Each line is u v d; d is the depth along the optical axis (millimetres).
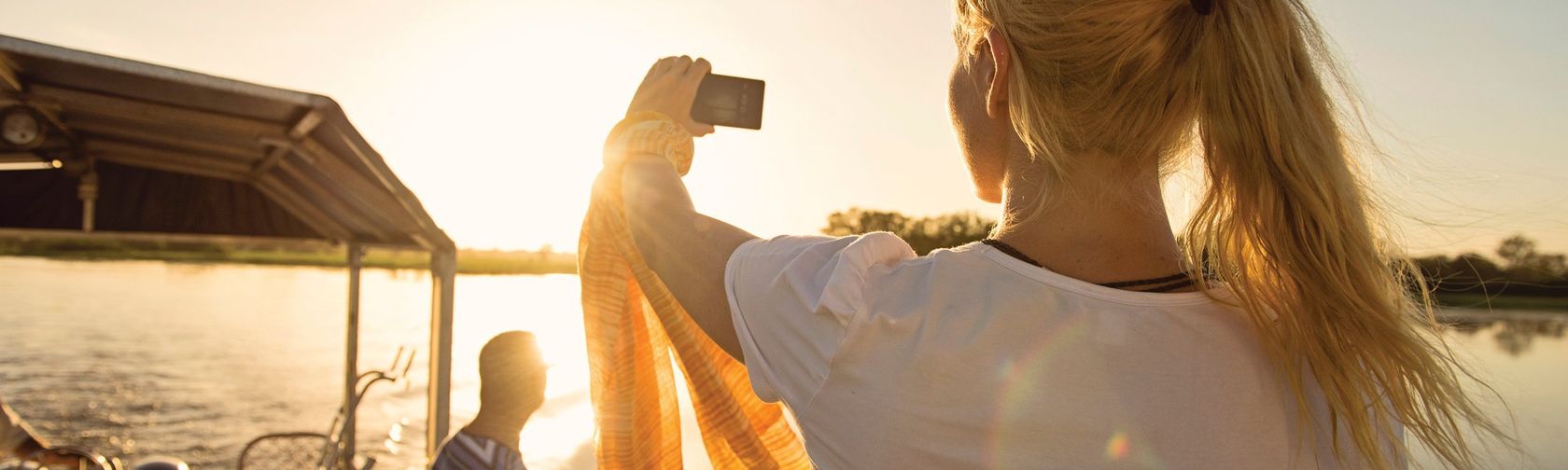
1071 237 709
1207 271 709
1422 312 751
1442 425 660
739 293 764
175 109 3908
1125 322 664
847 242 756
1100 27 684
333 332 30344
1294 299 672
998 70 739
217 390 18094
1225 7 687
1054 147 697
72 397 16844
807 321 708
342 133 3846
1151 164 715
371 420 13375
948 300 685
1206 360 659
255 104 3764
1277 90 674
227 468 11398
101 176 6727
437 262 5609
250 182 6449
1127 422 639
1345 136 741
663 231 849
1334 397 651
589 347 1161
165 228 6863
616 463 1150
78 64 3330
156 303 39531
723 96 1067
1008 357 656
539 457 7688
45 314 32906
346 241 6559
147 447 12586
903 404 662
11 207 6613
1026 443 645
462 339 27969
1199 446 639
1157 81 685
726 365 1112
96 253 71375
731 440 1094
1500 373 698
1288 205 665
